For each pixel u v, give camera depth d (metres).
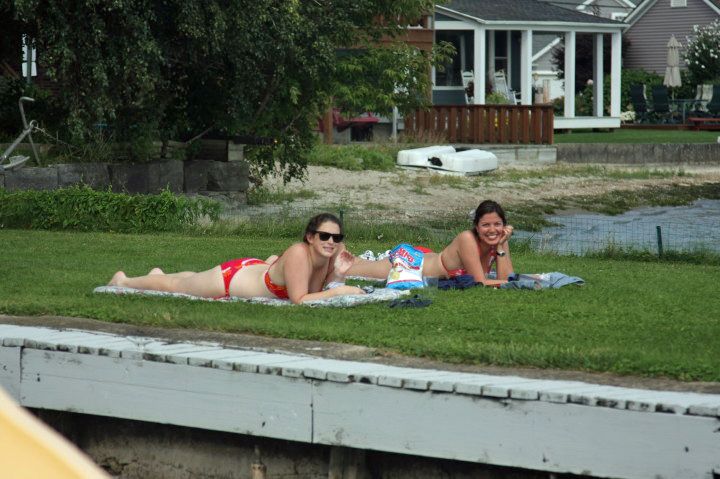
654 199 66.69
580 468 12.79
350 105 58.88
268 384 14.61
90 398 15.88
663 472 12.38
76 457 3.51
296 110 55.97
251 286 21.97
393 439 13.88
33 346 16.22
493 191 67.81
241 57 48.75
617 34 113.38
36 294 21.77
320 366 14.52
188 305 20.59
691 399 12.56
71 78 45.53
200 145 56.41
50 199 40.50
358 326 18.20
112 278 23.94
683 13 138.50
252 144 56.34
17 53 55.38
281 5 48.78
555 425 12.87
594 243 39.31
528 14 105.06
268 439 16.16
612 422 12.56
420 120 91.00
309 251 21.55
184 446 16.88
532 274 25.83
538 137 88.31
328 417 14.24
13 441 3.48
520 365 15.07
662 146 89.06
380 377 13.87
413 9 56.31
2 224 40.47
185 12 44.59
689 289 24.52
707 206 63.94
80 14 43.41
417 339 16.73
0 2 44.72
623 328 18.38
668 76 125.38
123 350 15.58
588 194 68.12
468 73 105.88
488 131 88.94
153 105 49.81
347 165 74.12
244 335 17.34
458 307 20.78
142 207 40.66
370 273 26.33
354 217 45.00
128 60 44.28
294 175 60.25
